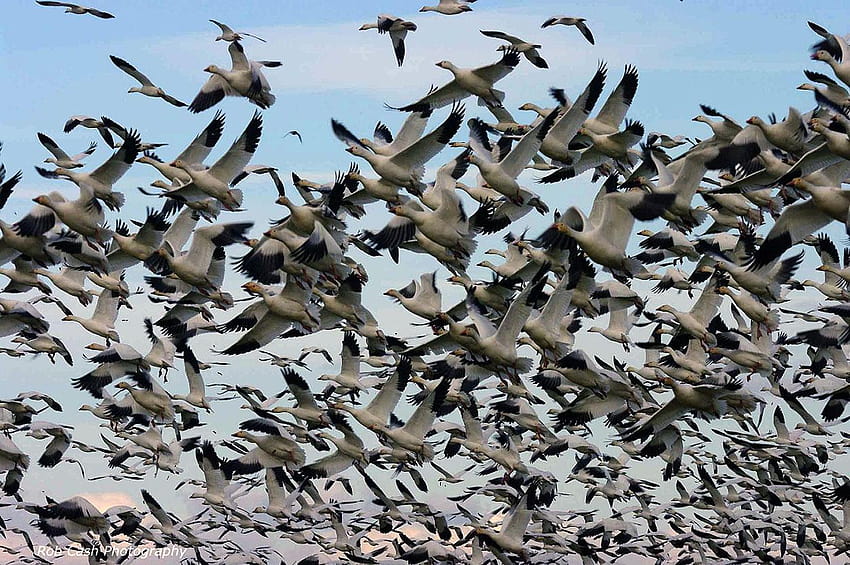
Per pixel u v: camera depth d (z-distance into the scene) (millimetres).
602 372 21172
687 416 25750
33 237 22250
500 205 23266
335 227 21953
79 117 24844
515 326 20531
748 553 26859
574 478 26156
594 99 21891
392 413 24016
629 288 23562
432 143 21953
